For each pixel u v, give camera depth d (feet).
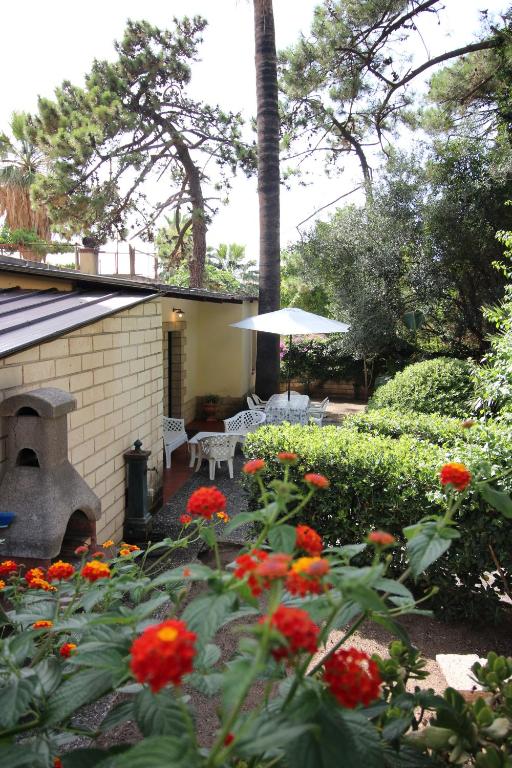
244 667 2.64
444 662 10.21
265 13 36.40
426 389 24.99
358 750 2.93
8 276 16.29
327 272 43.14
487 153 38.40
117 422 16.19
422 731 4.67
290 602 3.91
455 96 44.70
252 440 15.06
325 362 49.19
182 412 35.27
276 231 37.91
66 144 42.22
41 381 11.55
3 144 61.57
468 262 38.22
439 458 13.01
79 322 12.04
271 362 38.91
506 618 12.60
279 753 3.53
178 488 23.30
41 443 10.04
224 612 3.31
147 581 5.60
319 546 4.11
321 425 31.27
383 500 13.06
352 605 4.10
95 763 3.61
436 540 4.46
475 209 37.47
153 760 2.54
